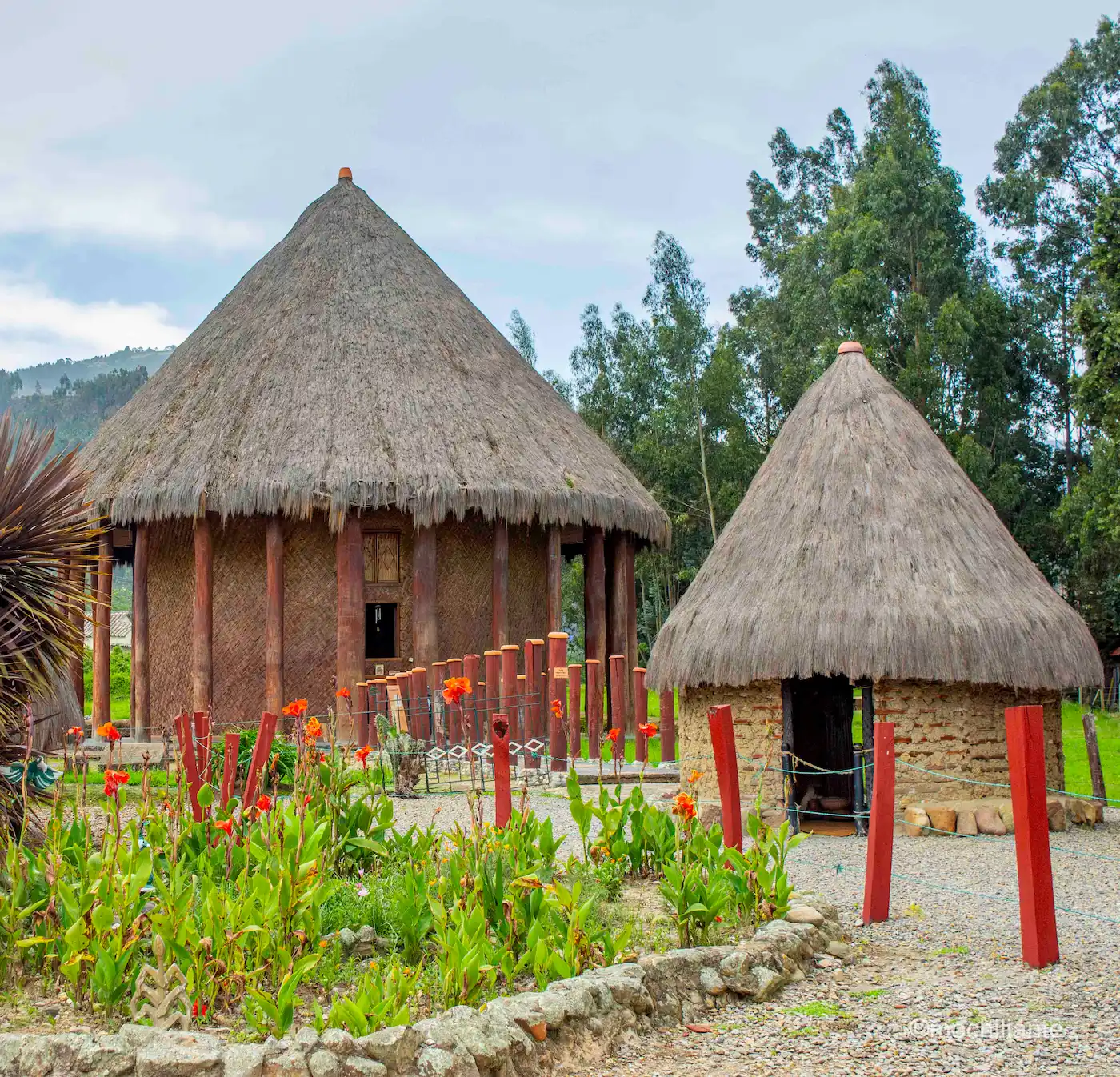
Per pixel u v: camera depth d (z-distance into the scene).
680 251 45.12
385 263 25.45
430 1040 5.34
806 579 13.02
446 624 22.44
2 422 8.55
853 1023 6.13
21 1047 5.22
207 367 23.73
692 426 43.25
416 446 21.58
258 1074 5.09
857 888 9.38
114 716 29.11
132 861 6.82
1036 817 7.14
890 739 8.39
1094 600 38.25
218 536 22.27
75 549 8.55
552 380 49.53
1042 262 46.66
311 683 21.81
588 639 24.17
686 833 8.23
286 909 6.50
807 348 43.12
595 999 5.95
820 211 52.75
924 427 14.66
